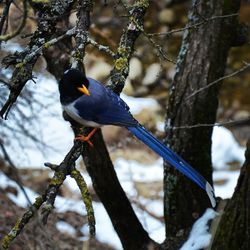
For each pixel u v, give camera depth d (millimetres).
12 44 12227
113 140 16938
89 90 9250
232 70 20812
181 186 11625
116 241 14641
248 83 20797
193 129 11562
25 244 12281
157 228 14773
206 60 11555
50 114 14492
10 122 14039
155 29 21312
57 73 11180
